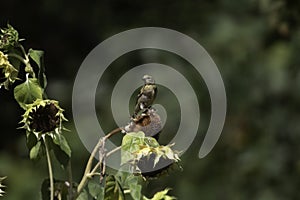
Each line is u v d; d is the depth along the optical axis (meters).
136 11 14.11
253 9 12.42
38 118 3.99
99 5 14.38
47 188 4.26
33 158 4.18
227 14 12.69
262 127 12.06
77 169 11.83
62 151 4.18
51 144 4.17
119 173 4.14
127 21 14.05
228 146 11.98
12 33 4.19
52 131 4.01
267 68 12.08
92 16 14.43
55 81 14.35
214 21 12.76
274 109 12.07
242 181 11.85
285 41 12.06
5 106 13.79
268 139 11.97
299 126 11.93
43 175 12.45
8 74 4.12
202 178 11.78
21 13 14.81
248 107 12.11
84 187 4.26
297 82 11.98
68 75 14.54
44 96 4.23
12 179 12.44
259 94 12.11
